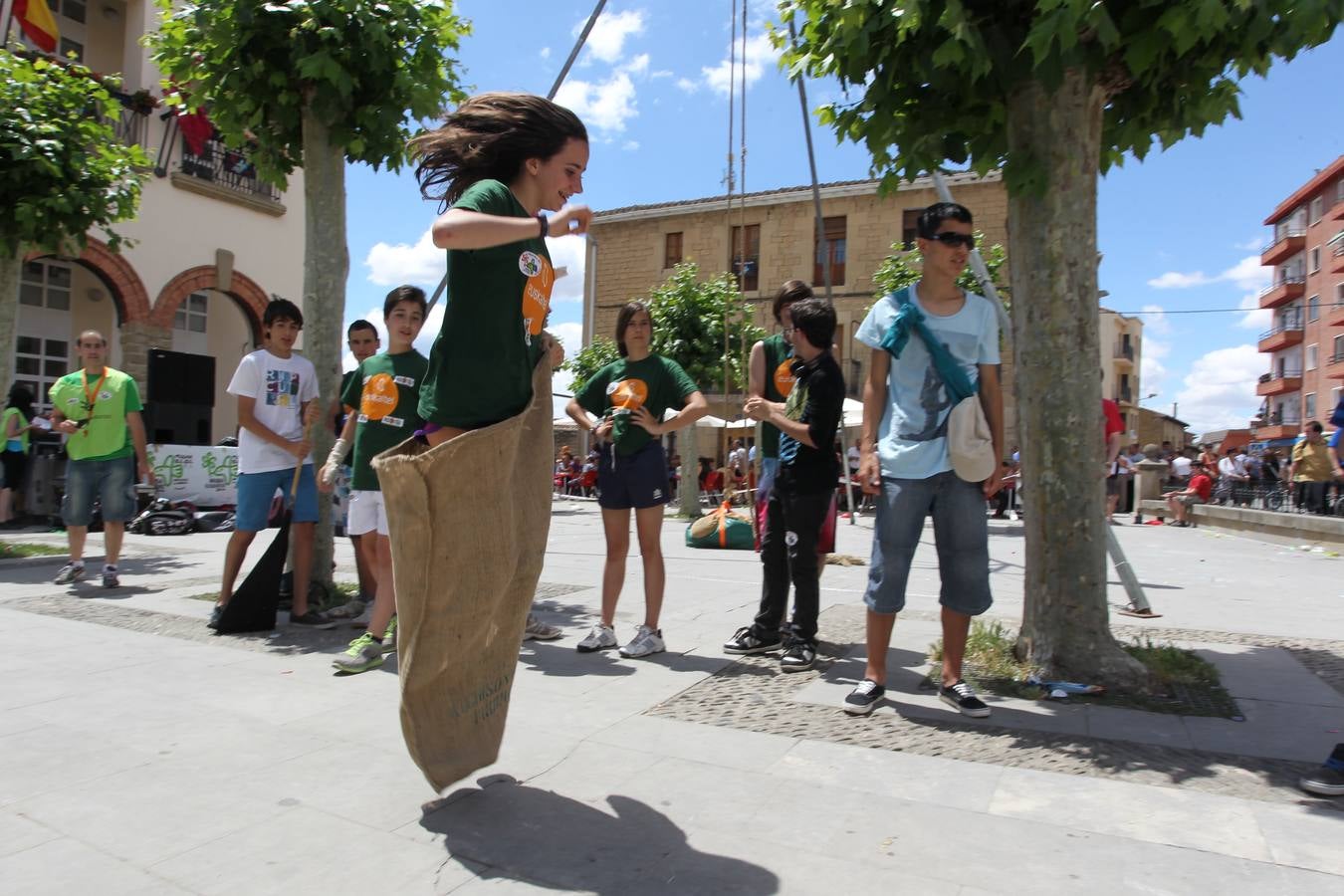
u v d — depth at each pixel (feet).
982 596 11.23
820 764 9.36
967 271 54.90
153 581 21.80
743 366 23.91
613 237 98.37
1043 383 12.57
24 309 48.93
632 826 7.75
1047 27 10.12
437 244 6.86
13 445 36.65
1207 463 70.79
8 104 24.81
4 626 16.02
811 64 13.37
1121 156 14.60
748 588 21.63
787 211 90.27
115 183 27.22
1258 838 7.56
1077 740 10.16
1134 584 18.98
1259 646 15.60
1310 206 154.30
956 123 13.32
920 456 11.29
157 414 40.73
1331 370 142.61
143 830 7.59
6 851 7.17
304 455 16.56
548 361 8.22
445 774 7.66
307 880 6.74
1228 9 10.62
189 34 17.61
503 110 7.84
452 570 7.20
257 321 56.75
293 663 13.56
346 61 17.40
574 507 67.77
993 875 6.86
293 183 58.34
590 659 14.08
